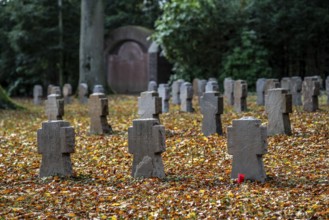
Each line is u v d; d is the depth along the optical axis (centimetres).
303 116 2122
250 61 3928
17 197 1170
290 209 1001
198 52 4075
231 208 1030
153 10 5388
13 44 4612
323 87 4034
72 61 4909
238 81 2436
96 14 4153
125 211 1043
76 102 3734
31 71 4719
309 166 1370
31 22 4603
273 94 1741
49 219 1005
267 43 4234
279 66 4356
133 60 4925
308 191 1133
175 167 1445
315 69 4272
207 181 1264
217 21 4009
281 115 1733
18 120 2597
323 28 4072
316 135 1712
